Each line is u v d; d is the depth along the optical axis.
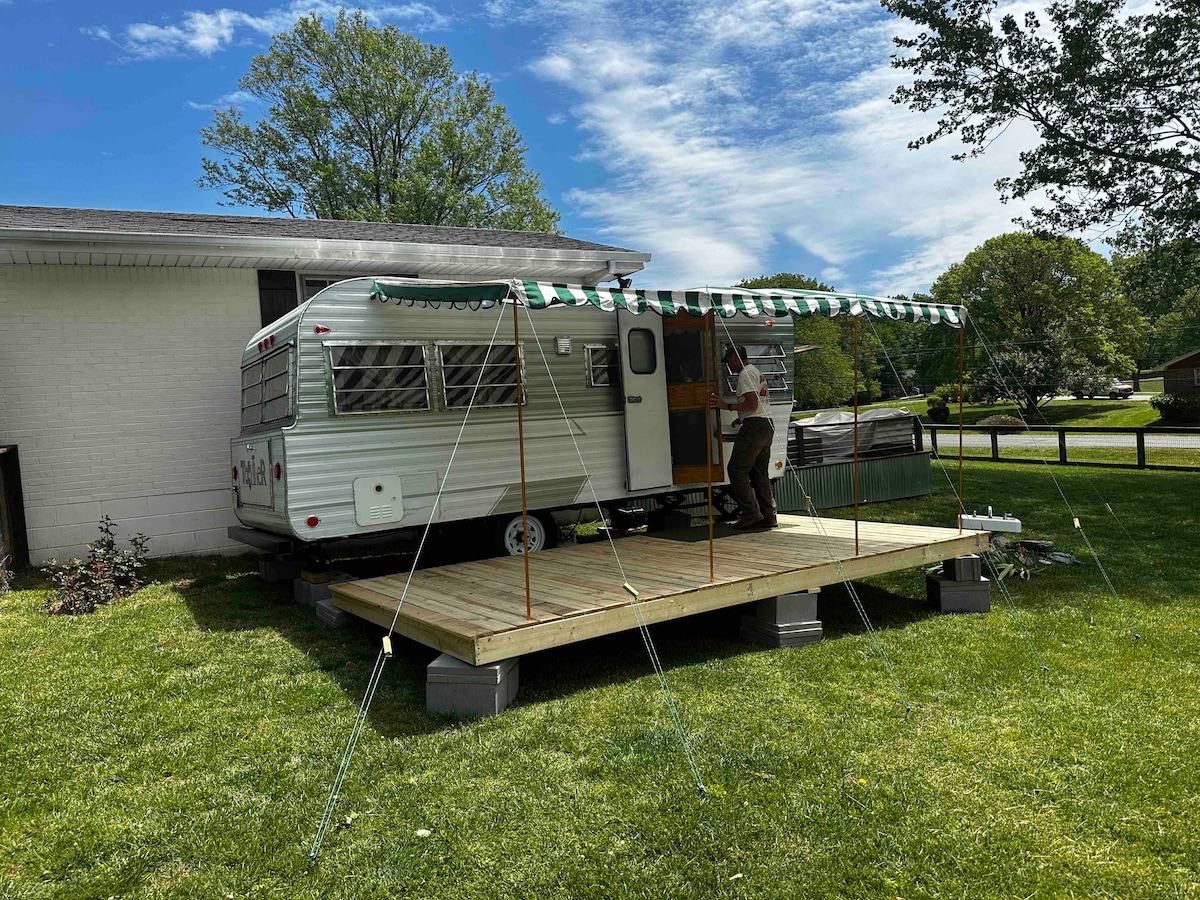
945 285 41.09
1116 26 12.83
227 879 2.84
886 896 2.67
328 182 27.92
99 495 8.22
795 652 5.32
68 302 8.05
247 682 4.86
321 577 6.55
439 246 9.22
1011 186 14.04
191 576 7.81
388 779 3.56
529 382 7.14
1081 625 5.85
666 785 3.43
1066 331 37.25
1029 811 3.20
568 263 10.26
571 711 4.30
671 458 8.12
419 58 29.42
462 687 4.31
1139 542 8.73
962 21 13.61
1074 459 16.84
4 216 8.19
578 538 9.54
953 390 36.00
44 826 3.23
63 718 4.34
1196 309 36.94
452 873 2.85
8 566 7.49
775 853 2.92
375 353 6.34
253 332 8.93
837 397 32.44
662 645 5.55
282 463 6.04
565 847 2.98
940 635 5.67
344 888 2.78
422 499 6.57
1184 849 2.92
